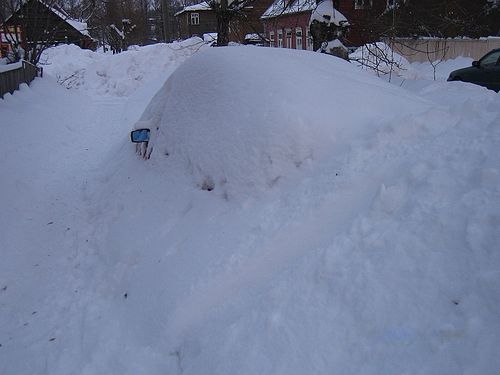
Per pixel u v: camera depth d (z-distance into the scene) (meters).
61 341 3.31
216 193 3.88
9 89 11.76
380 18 11.16
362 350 2.16
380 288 2.36
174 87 5.11
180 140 4.55
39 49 17.92
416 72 15.48
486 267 2.18
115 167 6.39
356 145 3.52
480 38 22.30
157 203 4.37
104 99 17.00
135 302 3.46
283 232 3.15
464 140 3.09
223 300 2.97
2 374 3.12
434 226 2.52
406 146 3.34
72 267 4.44
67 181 7.26
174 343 2.91
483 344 1.89
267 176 3.62
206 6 12.45
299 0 11.92
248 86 4.10
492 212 2.40
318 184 3.36
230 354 2.51
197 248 3.46
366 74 5.45
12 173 7.07
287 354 2.32
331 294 2.50
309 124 3.67
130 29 38.12
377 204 2.86
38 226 5.69
